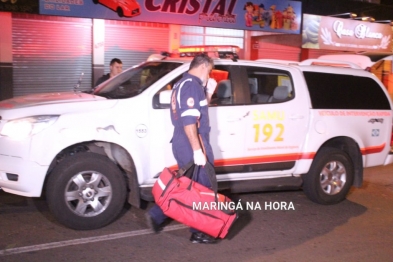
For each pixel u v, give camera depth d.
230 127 6.00
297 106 6.45
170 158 5.66
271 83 6.46
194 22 12.09
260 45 15.12
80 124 5.24
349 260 5.04
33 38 10.97
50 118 5.17
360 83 7.12
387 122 7.29
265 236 5.60
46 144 5.12
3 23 10.45
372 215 6.57
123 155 5.55
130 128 5.45
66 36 11.41
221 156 6.00
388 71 11.80
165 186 4.79
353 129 6.89
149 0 11.28
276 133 6.30
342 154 6.85
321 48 15.65
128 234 5.45
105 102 5.47
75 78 11.72
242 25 12.97
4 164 5.15
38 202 6.40
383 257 5.16
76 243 5.12
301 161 6.54
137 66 6.54
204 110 4.96
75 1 10.41
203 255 5.00
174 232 5.57
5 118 5.21
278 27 13.71
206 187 4.93
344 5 16.47
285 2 13.70
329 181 6.84
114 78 6.54
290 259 5.00
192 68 4.97
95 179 5.36
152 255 4.94
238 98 6.13
